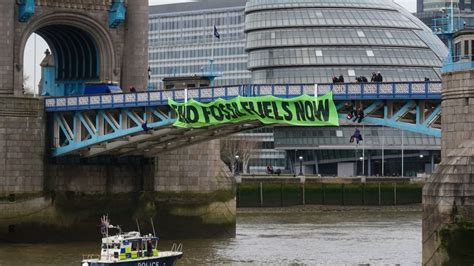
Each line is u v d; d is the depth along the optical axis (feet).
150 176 400.47
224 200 405.59
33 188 385.09
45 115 388.16
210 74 465.47
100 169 396.98
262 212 598.75
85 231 393.29
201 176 402.72
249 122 340.39
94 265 286.66
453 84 270.67
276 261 327.88
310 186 643.86
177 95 350.64
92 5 408.46
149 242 296.10
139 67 414.41
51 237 387.75
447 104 272.51
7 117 382.42
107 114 374.84
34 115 385.70
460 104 269.23
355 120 305.73
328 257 338.13
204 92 342.85
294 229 451.12
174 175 400.88
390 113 301.43
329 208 641.40
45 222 386.73
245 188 624.18
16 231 382.22
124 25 415.23
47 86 432.25
